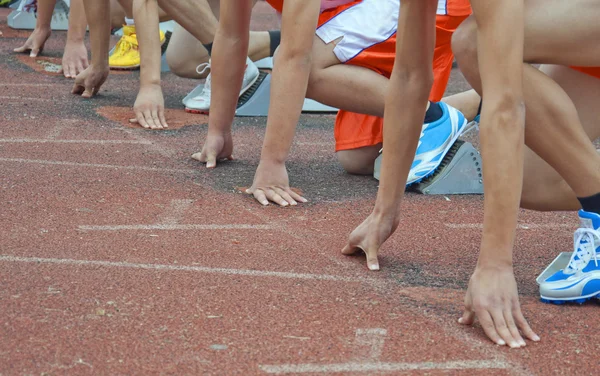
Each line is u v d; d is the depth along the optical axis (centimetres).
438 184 1356
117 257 956
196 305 822
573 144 796
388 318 810
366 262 985
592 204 829
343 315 814
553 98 781
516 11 702
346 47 1320
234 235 1070
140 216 1133
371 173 1468
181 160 1486
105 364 687
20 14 3231
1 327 748
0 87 2119
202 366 691
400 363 711
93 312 791
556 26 771
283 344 741
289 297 857
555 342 763
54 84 2202
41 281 866
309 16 1198
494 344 753
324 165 1534
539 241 1103
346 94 1327
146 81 1783
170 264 942
